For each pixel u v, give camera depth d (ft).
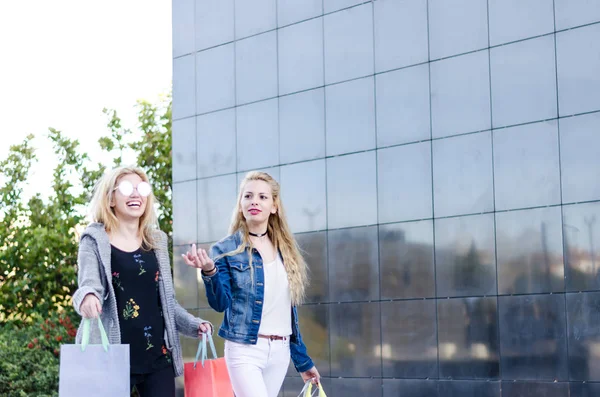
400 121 35.68
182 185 44.47
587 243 29.96
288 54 40.14
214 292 16.46
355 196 36.94
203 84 43.93
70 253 66.28
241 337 16.98
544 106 31.48
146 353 16.08
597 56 30.32
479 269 32.73
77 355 15.21
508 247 31.99
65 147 69.21
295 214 39.17
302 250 37.70
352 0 37.78
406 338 34.68
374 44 36.83
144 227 16.57
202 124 43.78
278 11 40.73
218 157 42.86
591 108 30.30
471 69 33.65
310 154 38.81
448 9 34.53
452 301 33.37
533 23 32.01
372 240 36.17
